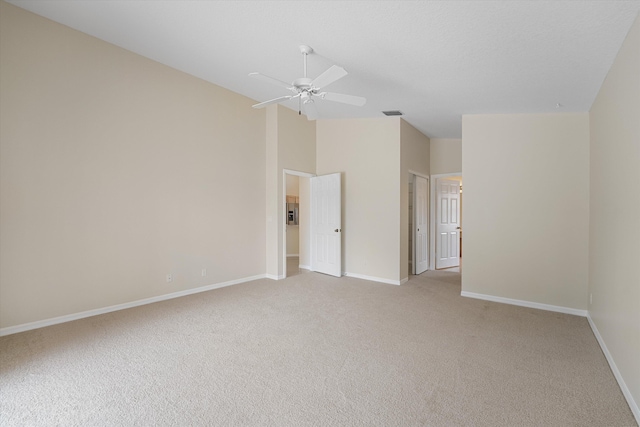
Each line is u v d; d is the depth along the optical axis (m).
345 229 5.85
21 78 3.04
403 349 2.78
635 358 1.95
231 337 3.00
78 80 3.40
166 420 1.82
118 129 3.72
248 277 5.33
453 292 4.71
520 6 2.09
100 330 3.13
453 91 3.69
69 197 3.36
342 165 5.88
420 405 1.99
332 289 4.84
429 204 6.54
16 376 2.27
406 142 5.41
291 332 3.13
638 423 1.81
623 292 2.25
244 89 4.70
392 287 5.00
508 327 3.32
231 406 1.96
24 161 3.07
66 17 3.10
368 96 4.08
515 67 2.95
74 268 3.41
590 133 3.68
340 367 2.46
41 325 3.19
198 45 3.30
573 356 2.67
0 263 2.96
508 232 4.21
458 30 2.46
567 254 3.85
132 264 3.88
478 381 2.27
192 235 4.50
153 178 4.06
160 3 2.58
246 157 5.24
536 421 1.84
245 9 2.52
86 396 2.04
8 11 2.96
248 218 5.30
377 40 2.74
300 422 1.82
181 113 4.34
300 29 2.72
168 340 2.92
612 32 2.24
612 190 2.61
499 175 4.26
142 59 3.92
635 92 2.06
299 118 5.87
